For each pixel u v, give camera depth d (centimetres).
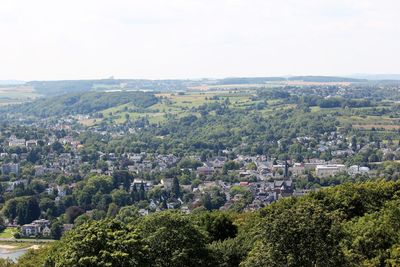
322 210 8738
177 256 8912
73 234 8669
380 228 10231
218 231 12725
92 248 8062
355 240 10025
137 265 8125
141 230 9350
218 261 9962
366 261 9469
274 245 8231
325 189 14550
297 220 8288
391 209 11088
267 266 8175
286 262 8100
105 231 8338
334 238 8331
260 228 8656
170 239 9200
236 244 10438
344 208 12794
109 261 7856
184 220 9469
